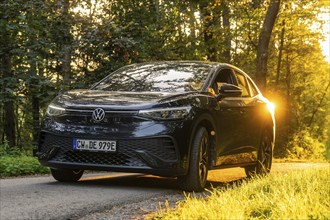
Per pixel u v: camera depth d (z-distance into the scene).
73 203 4.86
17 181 6.87
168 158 5.88
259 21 25.11
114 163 5.93
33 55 12.46
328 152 55.66
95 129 5.96
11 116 22.75
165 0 18.75
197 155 6.18
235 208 4.02
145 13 17.06
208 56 21.36
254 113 8.02
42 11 12.69
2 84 12.04
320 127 53.69
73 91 6.79
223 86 6.90
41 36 13.01
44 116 6.36
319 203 4.14
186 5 19.50
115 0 16.09
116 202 5.07
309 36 36.12
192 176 6.18
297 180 5.98
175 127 5.93
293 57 40.53
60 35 13.52
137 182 7.16
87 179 7.41
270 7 19.80
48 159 6.21
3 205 4.59
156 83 6.85
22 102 12.27
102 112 5.97
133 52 14.01
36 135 19.03
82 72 14.02
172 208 4.67
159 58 16.73
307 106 50.69
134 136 5.84
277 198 4.40
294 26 32.16
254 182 5.90
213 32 21.84
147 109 5.91
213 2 20.69
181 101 6.14
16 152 11.65
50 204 4.75
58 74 14.23
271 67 41.41
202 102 6.42
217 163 6.77
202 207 4.10
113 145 5.87
